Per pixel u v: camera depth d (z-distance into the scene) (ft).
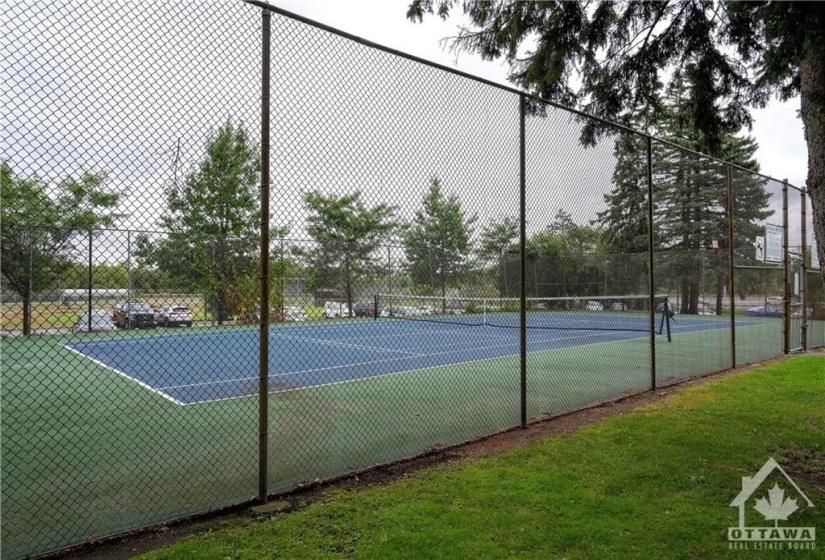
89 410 19.67
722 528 9.84
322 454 14.44
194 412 19.26
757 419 17.70
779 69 11.44
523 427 17.10
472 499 11.05
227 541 9.25
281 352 35.09
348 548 8.97
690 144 69.15
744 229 34.30
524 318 17.34
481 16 20.22
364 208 14.43
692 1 20.93
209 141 11.06
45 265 23.30
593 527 9.75
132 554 8.93
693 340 40.57
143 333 30.22
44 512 10.72
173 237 25.23
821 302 41.83
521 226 17.71
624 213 27.89
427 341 40.98
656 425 16.99
